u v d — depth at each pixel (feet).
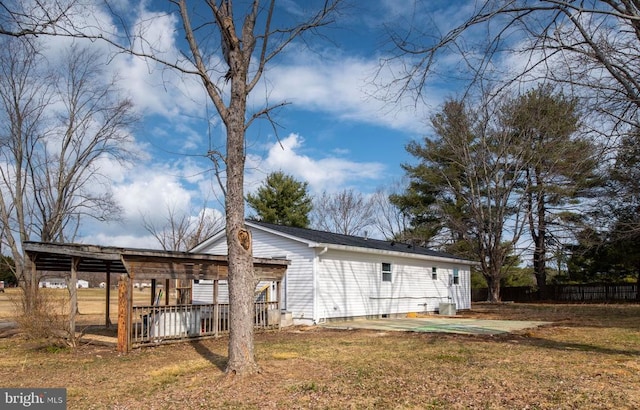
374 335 43.98
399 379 24.25
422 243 114.32
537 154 89.92
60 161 90.58
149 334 39.78
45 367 30.01
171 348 37.52
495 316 68.33
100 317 71.97
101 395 22.70
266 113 26.32
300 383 23.29
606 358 29.81
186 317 41.75
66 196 92.22
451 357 30.81
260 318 48.67
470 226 109.40
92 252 37.22
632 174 42.50
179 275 40.63
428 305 75.20
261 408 19.58
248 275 24.99
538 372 25.48
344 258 59.98
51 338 37.55
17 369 29.43
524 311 79.66
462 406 19.53
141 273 37.70
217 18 25.00
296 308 56.39
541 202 101.96
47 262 47.91
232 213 24.89
